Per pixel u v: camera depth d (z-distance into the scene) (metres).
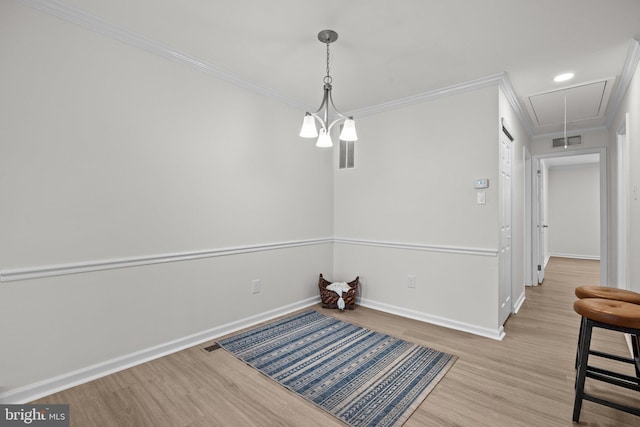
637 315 1.47
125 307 2.17
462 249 2.92
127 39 2.15
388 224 3.47
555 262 7.02
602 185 4.19
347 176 3.86
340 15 1.94
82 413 1.68
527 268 4.77
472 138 2.89
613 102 3.29
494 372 2.14
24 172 1.76
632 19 1.93
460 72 2.70
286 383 1.99
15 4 1.73
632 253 2.47
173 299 2.44
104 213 2.07
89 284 2.01
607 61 2.47
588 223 7.50
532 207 4.76
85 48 1.98
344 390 1.92
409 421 1.65
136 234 2.23
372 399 1.83
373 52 2.38
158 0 1.81
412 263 3.27
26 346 1.77
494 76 2.72
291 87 3.06
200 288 2.61
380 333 2.82
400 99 3.31
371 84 2.96
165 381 2.00
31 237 1.79
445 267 3.04
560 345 2.58
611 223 3.88
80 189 1.97
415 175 3.26
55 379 1.87
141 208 2.25
